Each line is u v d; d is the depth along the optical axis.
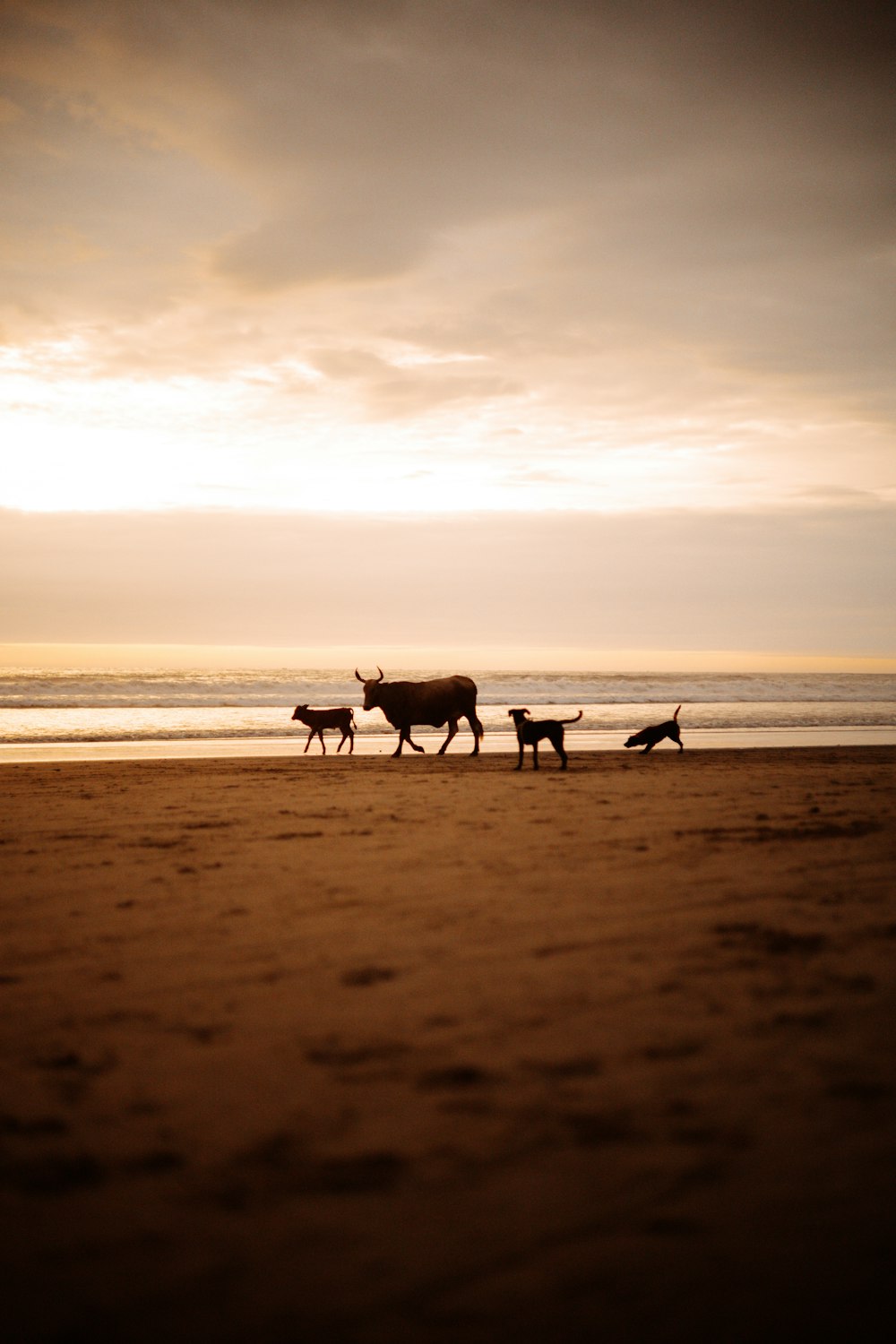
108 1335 2.23
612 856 7.74
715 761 18.30
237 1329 2.25
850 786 13.24
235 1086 3.54
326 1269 2.45
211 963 5.03
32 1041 4.01
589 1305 2.29
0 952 5.27
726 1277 2.38
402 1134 3.13
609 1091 3.42
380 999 4.45
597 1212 2.66
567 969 4.83
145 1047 3.94
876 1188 2.74
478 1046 3.87
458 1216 2.66
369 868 7.34
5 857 8.01
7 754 20.75
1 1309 2.32
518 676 82.75
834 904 6.07
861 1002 4.27
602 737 26.72
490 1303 2.31
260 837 8.96
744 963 4.87
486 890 6.56
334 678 66.94
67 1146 3.11
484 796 12.15
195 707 38.34
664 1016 4.15
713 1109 3.26
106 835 9.18
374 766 17.20
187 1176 2.91
